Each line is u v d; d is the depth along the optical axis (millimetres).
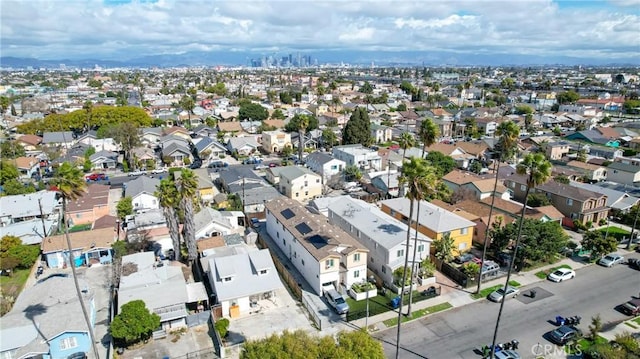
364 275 45469
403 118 151125
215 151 105125
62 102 189250
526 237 47406
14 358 31844
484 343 36188
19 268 49000
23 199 64312
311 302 42406
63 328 33531
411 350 35438
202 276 46031
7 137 110875
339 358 26125
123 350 35438
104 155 96375
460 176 75812
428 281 45875
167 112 159500
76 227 61188
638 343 33812
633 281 46656
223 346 35156
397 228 49031
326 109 172375
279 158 106000
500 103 189000
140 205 67938
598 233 51562
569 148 103438
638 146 107562
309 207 64562
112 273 48594
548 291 44656
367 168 91250
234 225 62375
